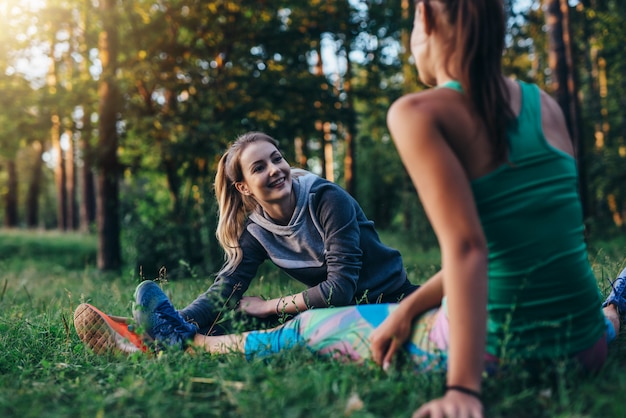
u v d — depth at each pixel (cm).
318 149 1897
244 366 233
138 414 197
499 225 190
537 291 196
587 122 2202
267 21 1268
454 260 175
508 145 187
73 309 405
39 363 267
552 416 175
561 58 1289
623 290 268
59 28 1236
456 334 175
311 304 299
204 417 194
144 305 268
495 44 185
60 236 2155
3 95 1243
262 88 1183
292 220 310
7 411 206
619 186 1775
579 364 203
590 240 1271
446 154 177
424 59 199
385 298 321
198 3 1206
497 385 196
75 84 1313
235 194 324
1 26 1205
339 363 226
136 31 1212
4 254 1689
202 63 1264
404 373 207
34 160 3762
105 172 1273
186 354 253
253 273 326
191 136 1123
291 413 183
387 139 2508
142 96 1249
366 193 2875
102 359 270
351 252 302
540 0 1834
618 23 1691
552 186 192
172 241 1162
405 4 1528
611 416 175
